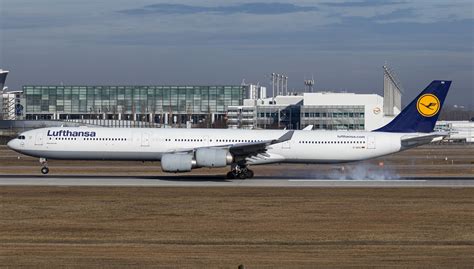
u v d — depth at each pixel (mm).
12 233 117000
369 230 122562
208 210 143625
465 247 107312
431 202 158875
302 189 182875
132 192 172500
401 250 104000
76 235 115750
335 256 97750
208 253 99750
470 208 149750
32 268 87000
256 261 92812
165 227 123875
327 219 133875
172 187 184375
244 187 186250
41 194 167000
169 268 87438
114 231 119750
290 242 111125
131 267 87938
